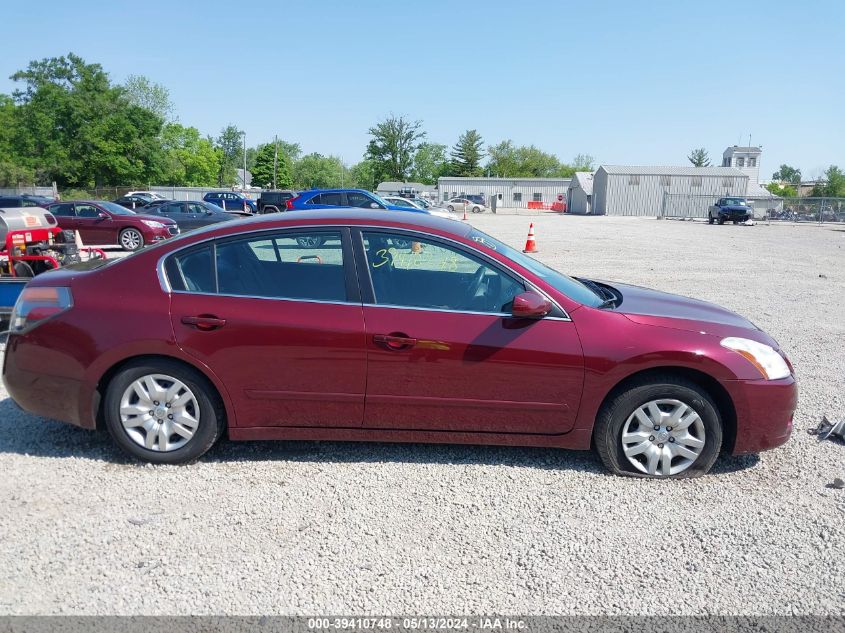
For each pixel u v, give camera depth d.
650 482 3.83
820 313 9.13
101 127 57.06
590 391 3.76
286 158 113.50
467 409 3.82
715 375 3.73
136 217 18.52
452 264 3.91
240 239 3.93
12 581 2.79
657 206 57.91
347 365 3.78
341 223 3.95
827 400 5.36
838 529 3.34
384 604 2.69
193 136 93.75
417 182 108.38
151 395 3.84
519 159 116.81
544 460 4.11
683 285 11.68
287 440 4.12
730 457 4.22
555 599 2.74
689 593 2.80
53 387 3.86
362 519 3.34
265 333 3.76
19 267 7.14
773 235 28.64
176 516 3.34
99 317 3.79
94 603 2.66
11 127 60.03
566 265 14.71
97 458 4.00
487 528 3.29
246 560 2.97
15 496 3.51
